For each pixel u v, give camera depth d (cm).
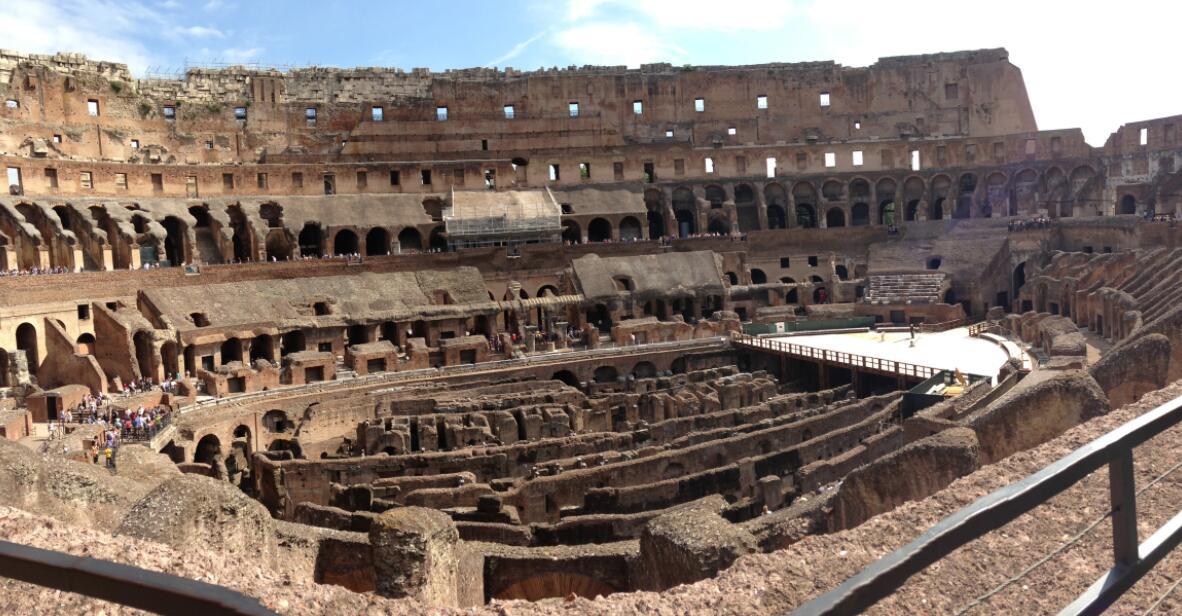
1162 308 5075
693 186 10788
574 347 7919
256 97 10212
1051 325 6519
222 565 1315
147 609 482
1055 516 1157
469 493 3781
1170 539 647
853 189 11050
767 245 10081
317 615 1159
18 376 5594
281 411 6116
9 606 1107
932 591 1013
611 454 4262
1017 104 11550
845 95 11669
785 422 4850
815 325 8525
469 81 10988
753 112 11631
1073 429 1462
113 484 2456
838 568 1166
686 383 6606
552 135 10750
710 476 3853
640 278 8975
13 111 8312
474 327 8250
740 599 1115
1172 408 658
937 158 10744
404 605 1200
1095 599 584
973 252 9150
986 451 2658
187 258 8331
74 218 7769
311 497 4284
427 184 10081
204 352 6606
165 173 8756
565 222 10125
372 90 10819
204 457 5644
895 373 6003
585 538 3206
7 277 6278
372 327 7550
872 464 2527
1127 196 9531
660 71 11650
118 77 9350
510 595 2589
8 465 2136
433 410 5669
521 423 5294
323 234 9012
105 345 6372
